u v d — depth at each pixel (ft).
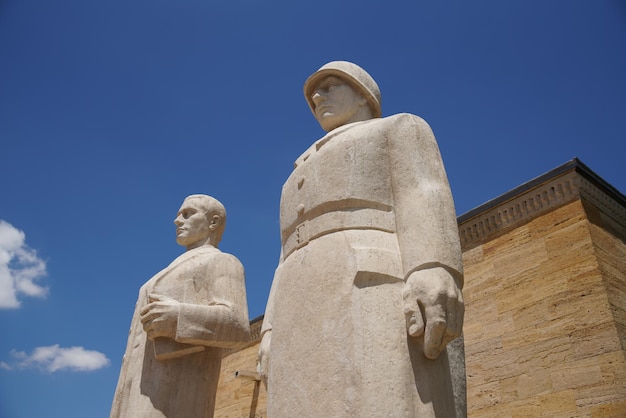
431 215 10.62
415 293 9.80
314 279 10.87
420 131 12.07
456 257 10.28
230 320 17.37
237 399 45.09
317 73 14.75
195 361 17.48
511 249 31.01
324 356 10.02
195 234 20.72
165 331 16.78
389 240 11.04
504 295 30.22
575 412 25.21
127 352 18.61
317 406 9.73
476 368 29.73
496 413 28.02
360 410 9.25
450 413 9.82
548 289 28.50
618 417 23.77
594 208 29.45
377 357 9.66
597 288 26.71
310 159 12.66
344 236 10.99
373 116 14.49
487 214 32.91
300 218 12.18
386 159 12.02
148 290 18.99
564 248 28.76
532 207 31.01
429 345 9.55
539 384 26.96
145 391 16.78
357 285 10.34
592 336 25.98
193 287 18.16
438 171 11.53
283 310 11.39
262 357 12.94
